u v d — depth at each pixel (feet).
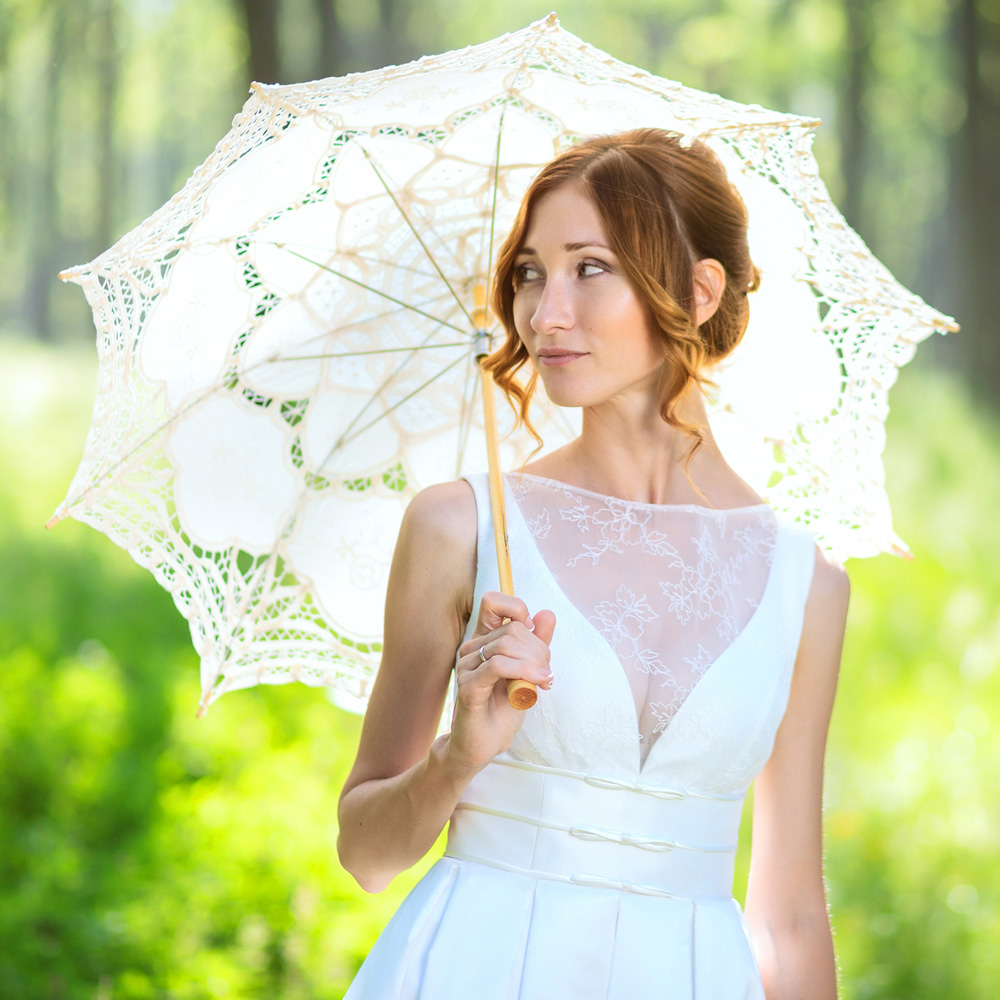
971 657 37.88
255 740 28.50
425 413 12.17
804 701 9.98
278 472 11.51
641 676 9.18
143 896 20.80
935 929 21.65
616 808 9.06
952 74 128.88
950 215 139.54
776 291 11.47
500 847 9.14
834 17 143.84
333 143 10.80
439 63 9.98
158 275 10.80
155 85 199.21
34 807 25.20
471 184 11.57
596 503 9.74
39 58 165.48
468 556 9.43
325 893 21.25
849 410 11.36
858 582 47.11
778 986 9.66
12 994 17.94
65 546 47.34
